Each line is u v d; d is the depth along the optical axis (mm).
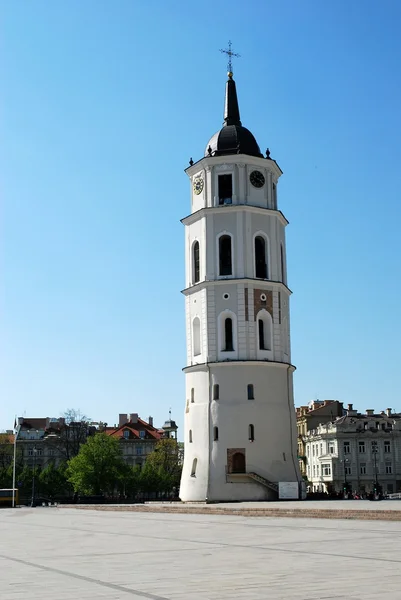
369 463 141125
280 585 14281
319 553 19797
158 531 32406
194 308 73688
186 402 73000
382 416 148375
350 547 21219
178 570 17219
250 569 16875
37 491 129125
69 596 13664
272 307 72562
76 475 107625
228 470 68188
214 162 74375
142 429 168375
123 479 109750
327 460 143750
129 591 14141
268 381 70562
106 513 56906
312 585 14172
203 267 73062
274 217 74625
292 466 70438
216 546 23375
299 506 47062
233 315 71062
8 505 87625
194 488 69188
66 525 40219
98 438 109250
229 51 80062
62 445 150000
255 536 27031
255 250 73250
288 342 74688
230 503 62094
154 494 133250
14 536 31328
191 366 72250
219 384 70125
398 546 21188
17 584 15398
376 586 13891
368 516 35562
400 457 140750
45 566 18828
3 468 137500
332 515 37625
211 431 69500
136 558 20391
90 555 21672
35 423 176625
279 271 74188
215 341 71125
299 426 162750
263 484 67625
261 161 75062
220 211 73062
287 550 21016
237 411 69125
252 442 68625
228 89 79250
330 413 158750
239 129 76312
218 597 13133
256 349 70750
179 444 160625
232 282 71312
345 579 14820
